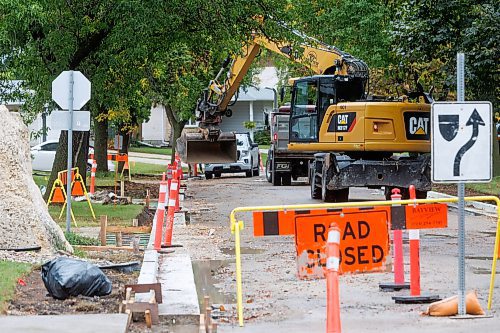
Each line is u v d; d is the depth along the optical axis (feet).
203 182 247.91
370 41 236.84
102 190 192.44
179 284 75.87
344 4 245.04
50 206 148.46
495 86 175.94
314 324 60.85
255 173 281.33
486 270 86.33
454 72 172.14
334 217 62.13
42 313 59.72
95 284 65.46
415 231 68.03
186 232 119.75
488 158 60.49
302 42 171.01
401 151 155.74
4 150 86.94
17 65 151.43
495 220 135.33
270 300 71.05
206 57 209.77
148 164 337.11
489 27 158.30
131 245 103.24
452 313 62.64
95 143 252.83
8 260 78.13
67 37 142.51
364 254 62.64
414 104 155.12
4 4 124.88
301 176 227.40
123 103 226.17
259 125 508.12
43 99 148.36
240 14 153.99
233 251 101.86
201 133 198.70
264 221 61.21
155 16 141.90
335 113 157.89
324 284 79.05
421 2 172.24
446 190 189.06
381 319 61.87
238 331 58.39
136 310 60.44
